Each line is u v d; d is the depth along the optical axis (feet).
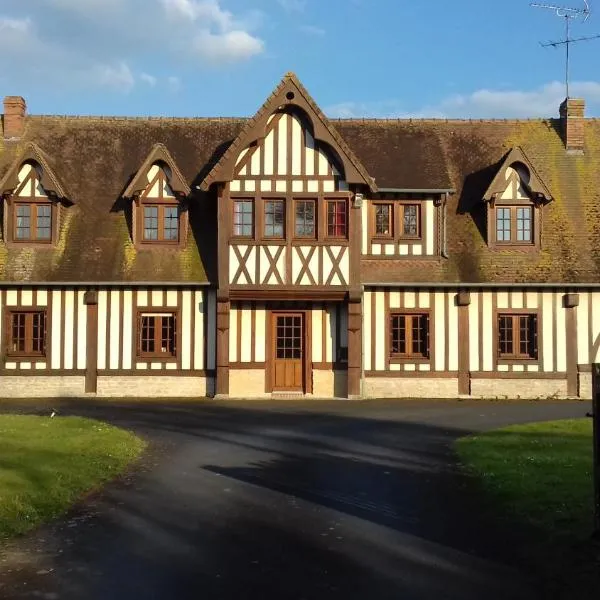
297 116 60.29
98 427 40.24
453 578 17.61
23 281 59.93
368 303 61.41
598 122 71.82
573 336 61.52
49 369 60.49
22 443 33.60
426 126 70.95
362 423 45.14
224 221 59.67
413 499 25.55
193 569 18.25
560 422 43.14
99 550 19.80
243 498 25.79
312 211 60.13
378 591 16.75
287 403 56.80
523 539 20.66
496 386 61.21
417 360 61.26
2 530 21.21
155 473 29.94
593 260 62.18
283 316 61.62
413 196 62.85
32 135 69.56
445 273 61.46
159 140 69.82
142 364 60.70
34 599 16.31
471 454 32.81
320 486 27.63
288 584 17.20
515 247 63.16
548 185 67.00
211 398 59.93
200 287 61.00
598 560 18.56
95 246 62.28
